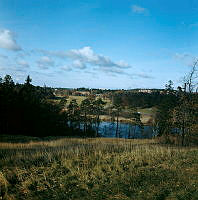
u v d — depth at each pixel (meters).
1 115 40.38
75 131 64.12
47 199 7.88
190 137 29.81
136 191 8.37
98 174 10.25
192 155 14.79
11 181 9.20
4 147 18.20
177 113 28.84
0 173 9.28
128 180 9.48
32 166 10.81
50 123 52.31
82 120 69.88
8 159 11.73
